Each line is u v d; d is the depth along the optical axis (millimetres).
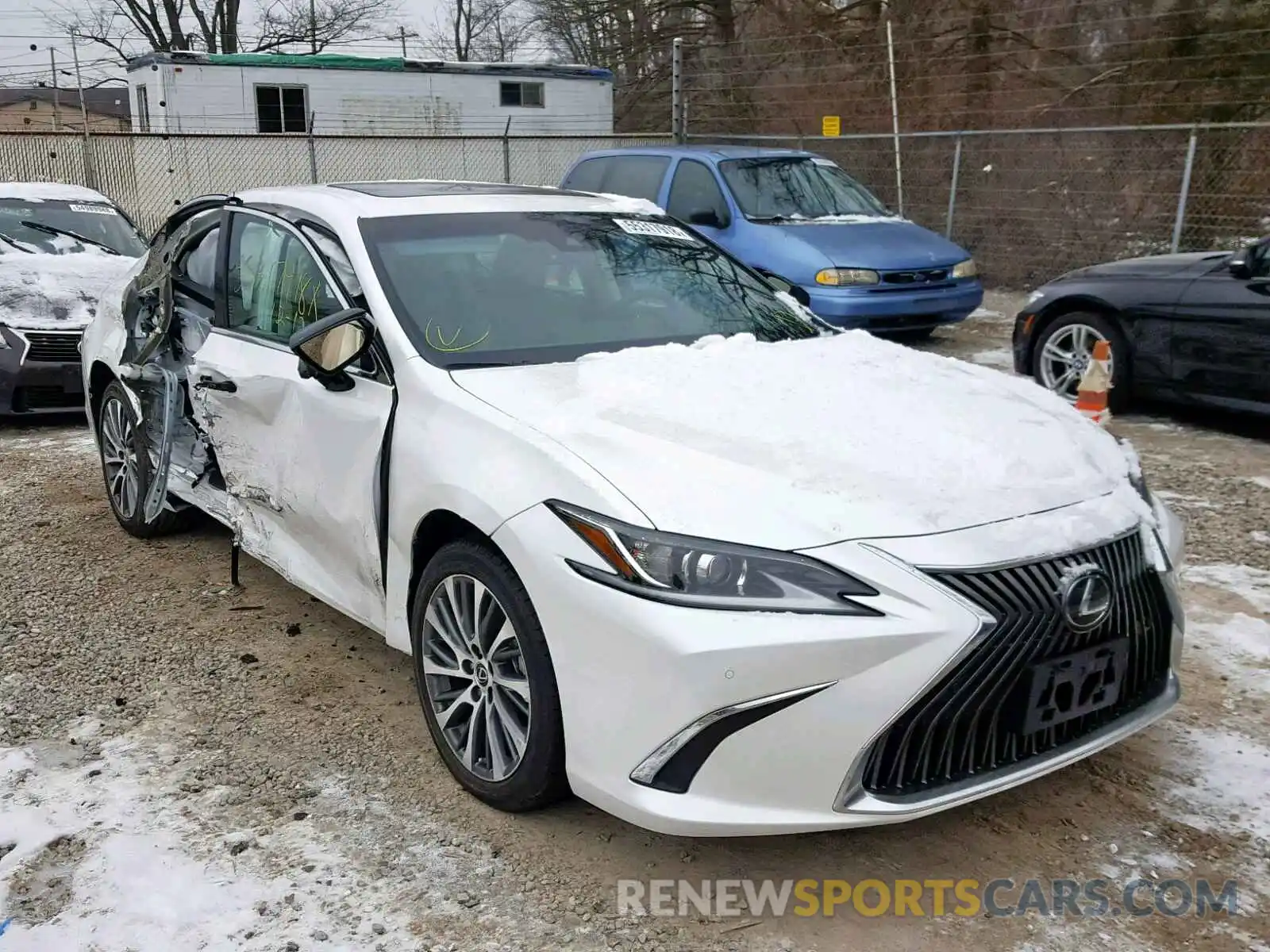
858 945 2676
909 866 2979
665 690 2609
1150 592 3072
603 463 2912
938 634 2568
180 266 5051
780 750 2586
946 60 17953
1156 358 7625
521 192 4699
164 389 4996
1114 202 14359
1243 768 3416
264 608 4715
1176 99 15734
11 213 9289
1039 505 2898
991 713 2717
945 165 15867
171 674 4094
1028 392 3822
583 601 2746
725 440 3029
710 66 19719
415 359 3527
